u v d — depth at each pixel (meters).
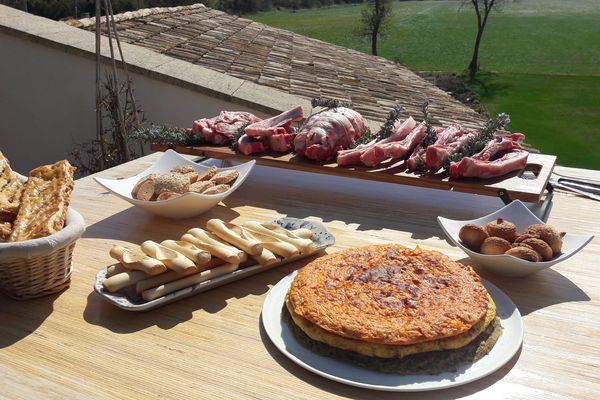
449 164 1.42
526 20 27.98
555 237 1.09
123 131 3.57
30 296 1.03
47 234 0.97
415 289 0.92
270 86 4.62
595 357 0.87
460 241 1.15
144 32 5.42
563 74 18.56
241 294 1.06
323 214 1.45
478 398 0.78
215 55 5.24
